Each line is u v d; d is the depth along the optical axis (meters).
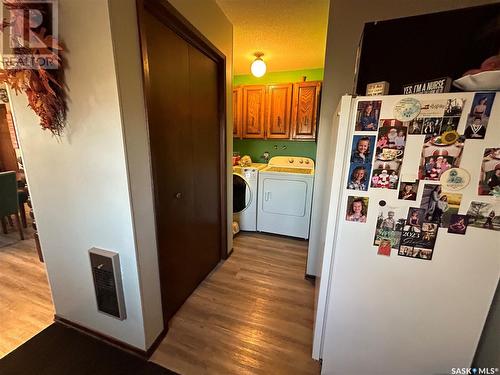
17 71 1.02
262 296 1.96
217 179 2.30
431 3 1.49
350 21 1.67
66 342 1.46
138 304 1.30
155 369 1.32
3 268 2.21
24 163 1.34
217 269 2.36
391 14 1.57
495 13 0.91
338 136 1.01
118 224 1.21
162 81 1.38
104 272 1.29
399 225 0.95
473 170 0.83
